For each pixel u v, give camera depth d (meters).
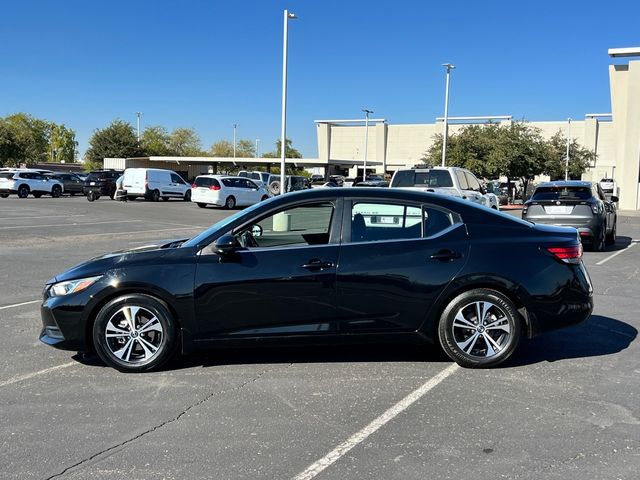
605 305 7.81
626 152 32.03
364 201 5.27
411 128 80.56
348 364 5.39
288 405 4.43
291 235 5.32
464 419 4.16
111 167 70.31
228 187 31.05
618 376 5.05
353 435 3.91
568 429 3.98
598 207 13.42
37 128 99.19
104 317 5.09
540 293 5.14
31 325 6.77
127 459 3.58
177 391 4.73
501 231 5.29
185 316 5.06
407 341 5.22
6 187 36.53
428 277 5.10
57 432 3.96
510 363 5.40
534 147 39.91
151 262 5.11
